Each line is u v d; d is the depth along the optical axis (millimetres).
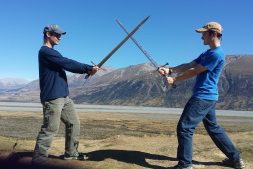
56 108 3271
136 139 4676
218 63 3078
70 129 3443
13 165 3432
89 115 25297
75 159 3492
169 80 3098
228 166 3414
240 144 4121
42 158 3307
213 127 3266
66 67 3236
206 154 3760
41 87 3309
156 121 19312
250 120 26406
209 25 3111
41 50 3258
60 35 3355
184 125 3090
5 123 12484
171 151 3832
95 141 5031
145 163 3428
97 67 3266
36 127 10930
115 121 17688
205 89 3084
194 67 3084
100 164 3342
